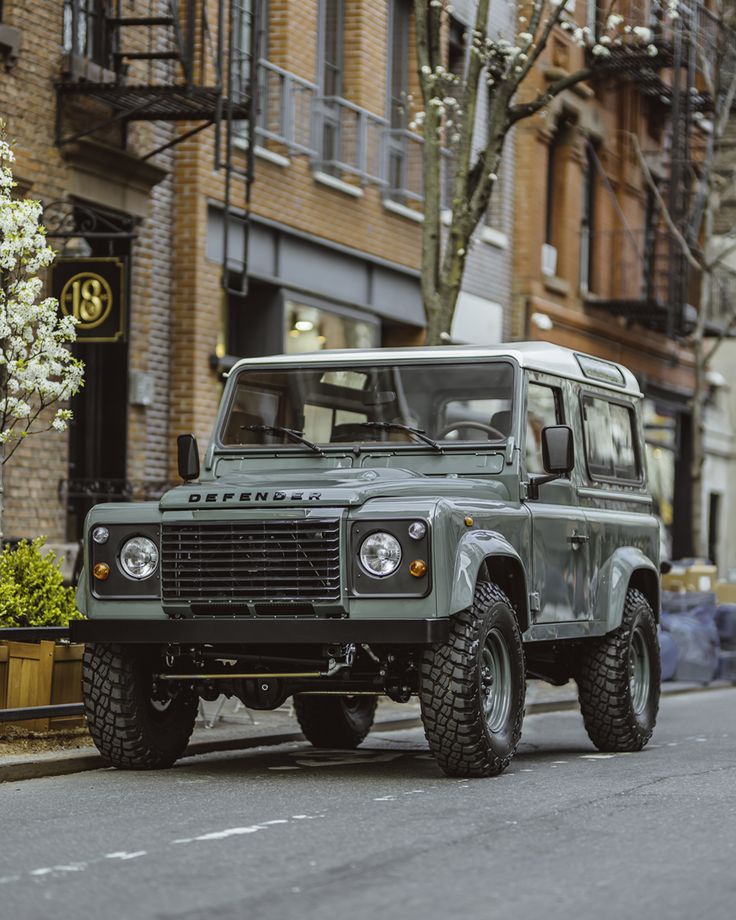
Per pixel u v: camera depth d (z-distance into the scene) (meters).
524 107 17.52
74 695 12.30
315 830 8.48
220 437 11.99
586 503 12.54
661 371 36.81
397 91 25.27
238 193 20.92
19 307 12.33
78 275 16.17
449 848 7.96
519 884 7.13
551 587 11.60
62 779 10.80
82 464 18.89
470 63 17.56
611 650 12.80
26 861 7.61
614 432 13.43
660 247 34.69
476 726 10.34
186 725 11.53
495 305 28.61
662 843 8.21
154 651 11.20
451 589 10.13
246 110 18.86
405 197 24.98
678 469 39.31
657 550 13.98
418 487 10.80
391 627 10.05
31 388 12.66
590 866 7.57
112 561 10.68
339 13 23.77
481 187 17.44
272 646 10.93
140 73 19.06
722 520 42.47
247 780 10.77
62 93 17.67
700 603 22.94
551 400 12.12
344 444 11.69
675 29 29.38
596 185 32.88
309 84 22.42
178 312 20.22
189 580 10.46
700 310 29.03
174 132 20.02
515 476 11.30
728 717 17.11
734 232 32.62
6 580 12.28
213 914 6.48
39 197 17.39
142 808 9.34
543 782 10.58
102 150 18.16
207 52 20.17
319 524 10.22
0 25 16.69
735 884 7.23
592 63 18.02
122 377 19.17
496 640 10.67
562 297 31.06
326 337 23.30
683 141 31.05
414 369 11.72
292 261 22.39
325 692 10.92
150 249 19.59
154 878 7.19
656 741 14.23
